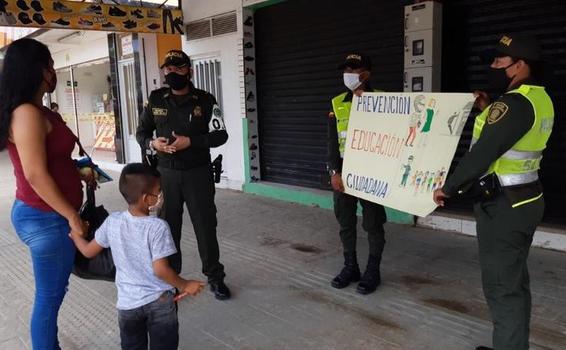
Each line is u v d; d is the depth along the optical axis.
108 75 16.75
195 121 3.51
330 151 3.75
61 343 3.22
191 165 3.56
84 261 2.53
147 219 2.27
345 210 3.80
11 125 2.23
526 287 2.60
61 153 2.40
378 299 3.64
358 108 3.48
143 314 2.28
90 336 3.30
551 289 3.66
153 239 2.22
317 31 6.33
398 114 3.22
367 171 3.44
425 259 4.42
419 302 3.55
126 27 7.25
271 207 6.61
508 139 2.26
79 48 12.79
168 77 3.40
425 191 3.05
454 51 4.97
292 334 3.20
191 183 3.59
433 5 4.74
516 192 2.36
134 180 2.23
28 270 4.68
